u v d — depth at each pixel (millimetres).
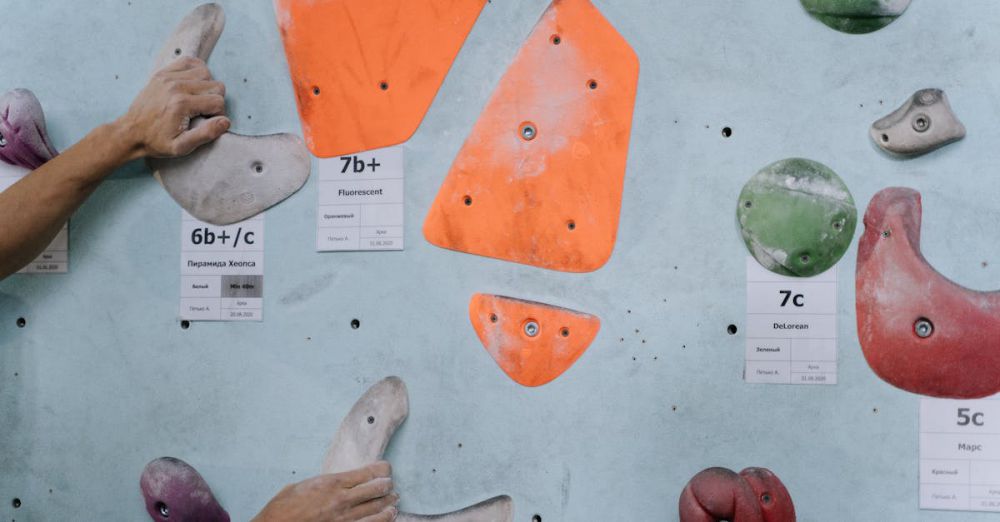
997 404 1320
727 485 1325
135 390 1537
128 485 1532
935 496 1329
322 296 1489
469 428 1437
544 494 1411
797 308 1366
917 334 1333
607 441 1400
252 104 1513
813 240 1356
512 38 1442
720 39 1392
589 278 1415
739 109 1385
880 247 1349
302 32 1497
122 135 1455
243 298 1512
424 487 1442
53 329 1570
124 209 1553
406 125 1468
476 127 1449
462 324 1444
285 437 1484
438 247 1456
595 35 1420
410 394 1455
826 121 1367
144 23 1552
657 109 1403
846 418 1351
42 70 1584
